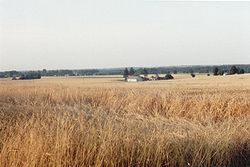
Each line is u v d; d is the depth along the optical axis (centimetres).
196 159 650
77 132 625
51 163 573
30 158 563
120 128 684
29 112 745
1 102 851
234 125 757
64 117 664
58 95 956
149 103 940
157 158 639
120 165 627
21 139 597
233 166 677
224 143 677
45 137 605
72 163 593
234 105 929
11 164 562
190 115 890
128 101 947
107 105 915
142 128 707
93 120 702
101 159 603
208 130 723
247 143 694
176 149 663
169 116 878
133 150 634
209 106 934
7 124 661
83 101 923
